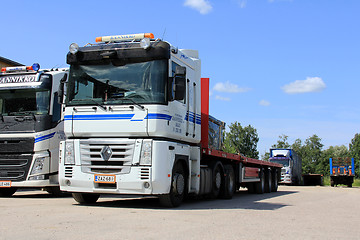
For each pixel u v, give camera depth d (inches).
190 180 452.8
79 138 415.8
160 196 406.9
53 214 337.1
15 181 534.0
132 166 388.2
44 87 546.3
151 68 397.1
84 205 431.2
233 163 678.5
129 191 390.3
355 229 302.0
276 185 971.9
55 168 548.7
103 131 398.9
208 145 530.9
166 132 394.6
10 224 276.4
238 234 257.3
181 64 440.1
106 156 394.9
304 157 3506.4
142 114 389.4
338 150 4522.6
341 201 633.0
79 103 409.4
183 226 282.7
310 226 309.1
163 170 388.5
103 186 399.9
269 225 304.5
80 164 403.9
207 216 347.3
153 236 239.9
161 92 392.5
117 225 279.4
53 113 549.6
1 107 556.1
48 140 541.6
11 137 540.1
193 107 470.3
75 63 420.2
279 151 1851.6
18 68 566.6
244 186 789.2
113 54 402.3
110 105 398.6
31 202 470.9
